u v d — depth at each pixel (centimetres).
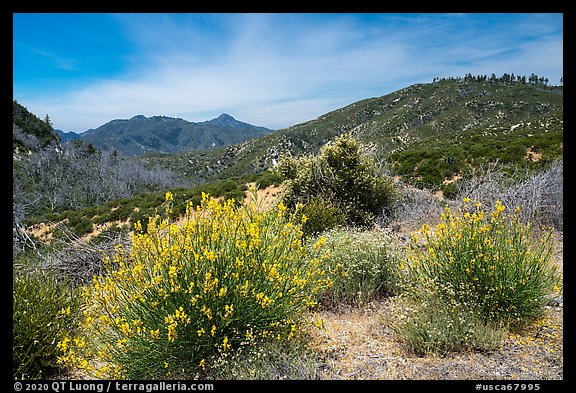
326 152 954
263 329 337
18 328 339
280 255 363
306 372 308
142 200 1881
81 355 340
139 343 313
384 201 946
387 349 363
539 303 404
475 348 356
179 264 323
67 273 609
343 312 456
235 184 1809
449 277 418
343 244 537
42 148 5456
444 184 1370
